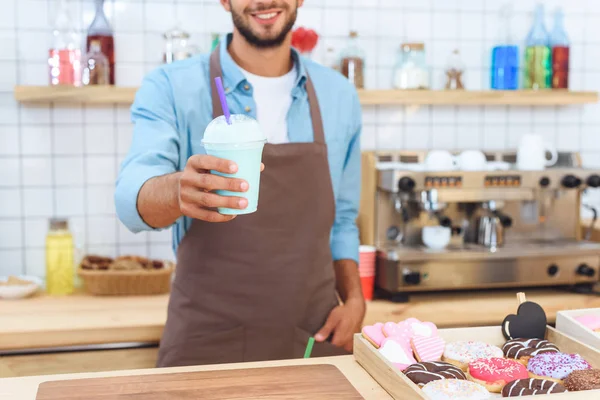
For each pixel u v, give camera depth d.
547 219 2.76
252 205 1.19
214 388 1.16
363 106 2.94
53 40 2.52
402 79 2.81
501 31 3.04
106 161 2.74
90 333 2.12
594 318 1.42
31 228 2.71
